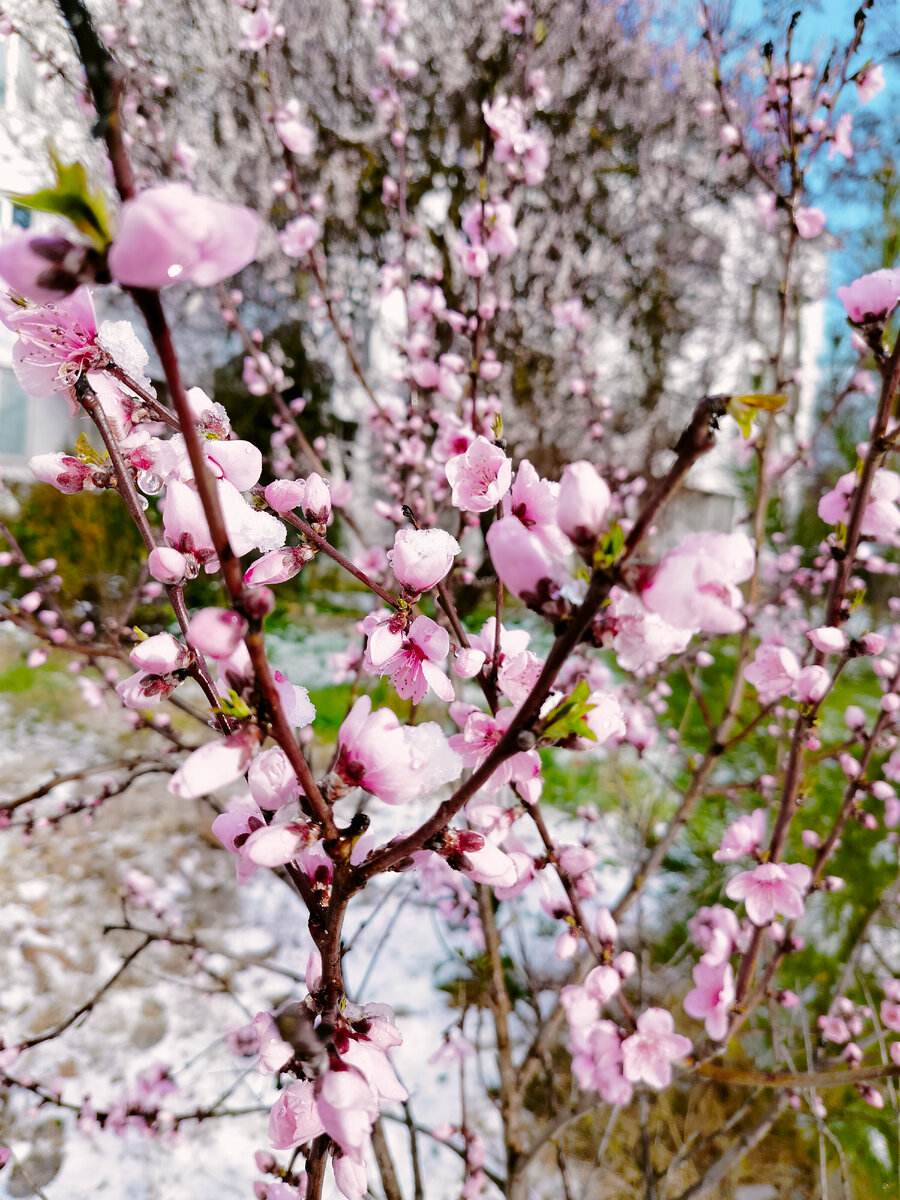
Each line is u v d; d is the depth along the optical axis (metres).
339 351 8.76
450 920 3.38
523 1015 3.33
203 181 7.13
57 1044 3.24
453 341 6.62
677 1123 2.85
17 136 5.94
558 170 7.65
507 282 7.25
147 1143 2.83
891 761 2.39
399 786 0.71
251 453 0.97
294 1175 1.61
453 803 0.71
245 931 4.02
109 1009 3.45
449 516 4.94
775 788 2.84
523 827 4.16
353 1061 0.74
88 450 1.04
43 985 3.54
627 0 7.55
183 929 3.95
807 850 3.22
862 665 5.65
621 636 0.73
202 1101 3.01
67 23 0.47
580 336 5.95
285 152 2.95
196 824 4.93
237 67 6.94
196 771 0.62
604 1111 2.92
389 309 8.87
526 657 1.05
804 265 5.45
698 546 0.64
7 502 7.48
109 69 0.47
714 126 7.56
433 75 7.55
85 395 0.93
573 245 8.12
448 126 7.73
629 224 8.48
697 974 1.83
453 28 7.24
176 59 6.59
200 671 0.90
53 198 0.49
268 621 8.57
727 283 9.37
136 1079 2.84
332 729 5.89
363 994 3.51
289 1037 0.73
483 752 1.09
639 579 0.63
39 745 5.77
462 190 7.70
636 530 0.62
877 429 1.53
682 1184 2.61
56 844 4.58
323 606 10.06
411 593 1.04
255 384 3.70
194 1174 2.74
